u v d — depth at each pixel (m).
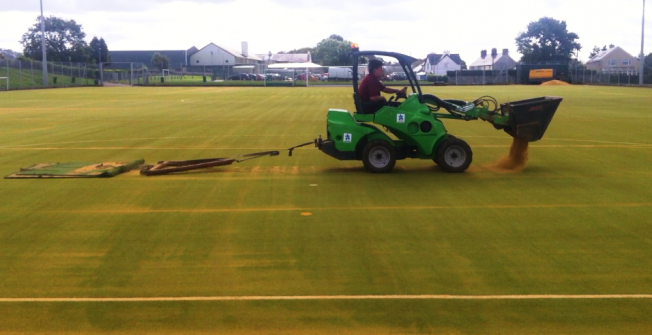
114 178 11.27
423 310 5.40
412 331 5.02
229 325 5.14
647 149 14.75
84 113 26.75
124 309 5.45
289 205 9.13
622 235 7.52
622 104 31.69
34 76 66.50
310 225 8.03
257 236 7.55
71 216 8.52
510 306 5.47
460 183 10.66
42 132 18.95
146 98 40.09
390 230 7.79
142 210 8.85
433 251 6.96
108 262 6.64
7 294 5.80
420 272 6.30
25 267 6.51
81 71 75.69
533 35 100.12
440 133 11.44
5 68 62.69
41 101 36.72
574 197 9.56
